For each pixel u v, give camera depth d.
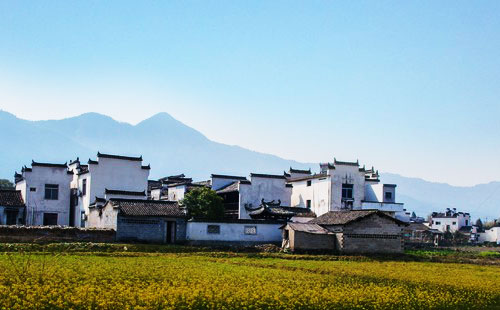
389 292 35.72
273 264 50.41
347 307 30.88
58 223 78.88
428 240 128.12
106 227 65.31
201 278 37.28
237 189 84.88
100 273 37.25
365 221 67.12
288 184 89.12
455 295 36.50
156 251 57.06
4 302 26.81
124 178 78.88
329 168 85.62
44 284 31.86
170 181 104.19
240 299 31.03
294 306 30.14
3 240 54.75
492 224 182.38
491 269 57.34
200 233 65.19
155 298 29.38
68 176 80.31
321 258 60.12
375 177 101.81
